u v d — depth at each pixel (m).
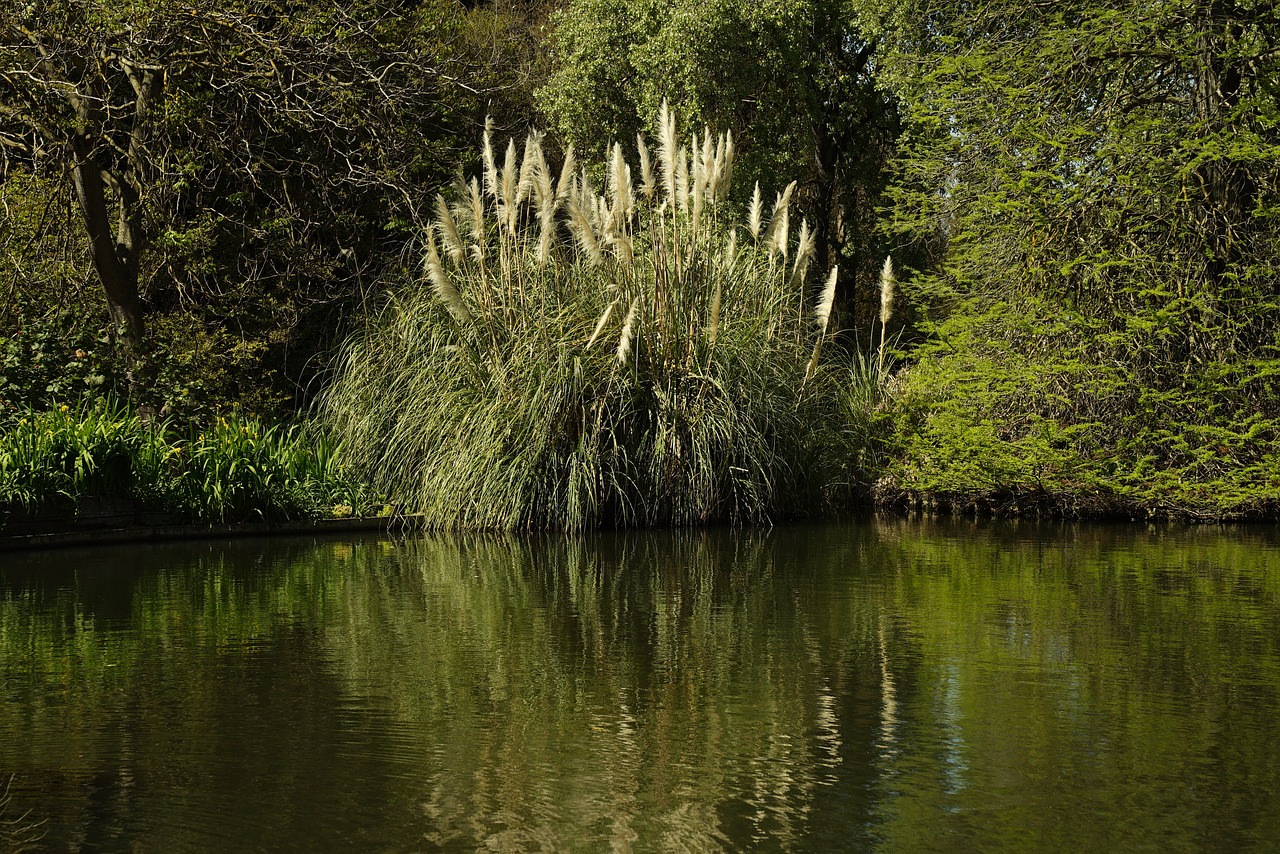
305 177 17.31
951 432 13.84
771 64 20.77
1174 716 4.84
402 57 16.61
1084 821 3.68
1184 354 13.82
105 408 12.09
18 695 5.20
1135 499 13.52
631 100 21.28
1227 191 13.78
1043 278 14.11
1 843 3.54
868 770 4.16
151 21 13.09
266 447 12.32
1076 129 13.59
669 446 12.05
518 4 24.77
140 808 3.82
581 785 4.02
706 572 8.96
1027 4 14.87
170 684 5.38
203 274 16.64
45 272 14.05
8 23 12.86
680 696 5.16
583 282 12.68
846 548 10.56
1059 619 6.95
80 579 8.63
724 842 3.52
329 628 6.69
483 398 11.95
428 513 11.95
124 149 14.80
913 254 23.58
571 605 7.46
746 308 13.07
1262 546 10.83
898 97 19.41
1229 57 13.40
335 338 16.41
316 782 4.06
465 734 4.59
